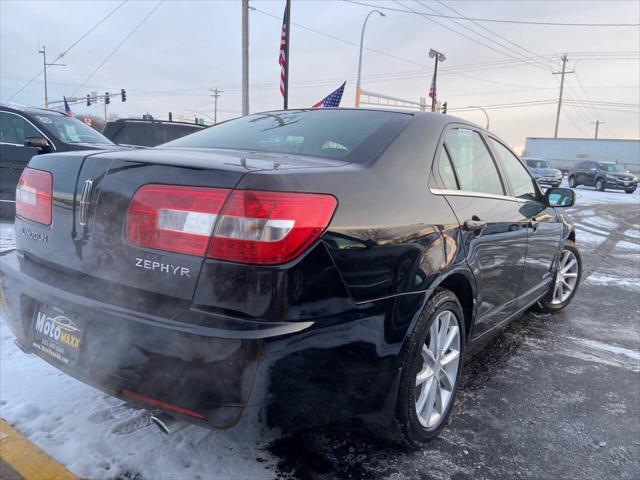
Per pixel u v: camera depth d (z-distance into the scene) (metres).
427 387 2.49
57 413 2.60
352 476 2.29
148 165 1.96
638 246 9.71
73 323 2.05
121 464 2.25
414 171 2.47
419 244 2.28
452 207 2.62
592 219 14.17
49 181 2.26
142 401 1.88
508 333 4.31
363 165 2.26
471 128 3.24
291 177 1.86
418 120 2.75
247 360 1.71
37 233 2.31
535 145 50.09
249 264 1.73
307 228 1.80
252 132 2.84
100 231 2.01
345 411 2.02
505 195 3.45
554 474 2.40
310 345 1.81
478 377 3.42
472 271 2.72
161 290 1.85
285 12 15.69
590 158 47.12
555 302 4.83
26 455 2.27
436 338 2.50
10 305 2.39
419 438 2.45
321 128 2.71
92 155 2.16
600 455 2.57
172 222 1.83
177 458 2.31
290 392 1.80
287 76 16.02
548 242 4.07
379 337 2.07
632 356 3.91
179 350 1.76
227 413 1.75
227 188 1.78
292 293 1.76
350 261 1.93
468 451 2.54
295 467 2.32
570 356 3.86
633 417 2.97
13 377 2.93
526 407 3.03
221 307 1.75
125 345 1.86
